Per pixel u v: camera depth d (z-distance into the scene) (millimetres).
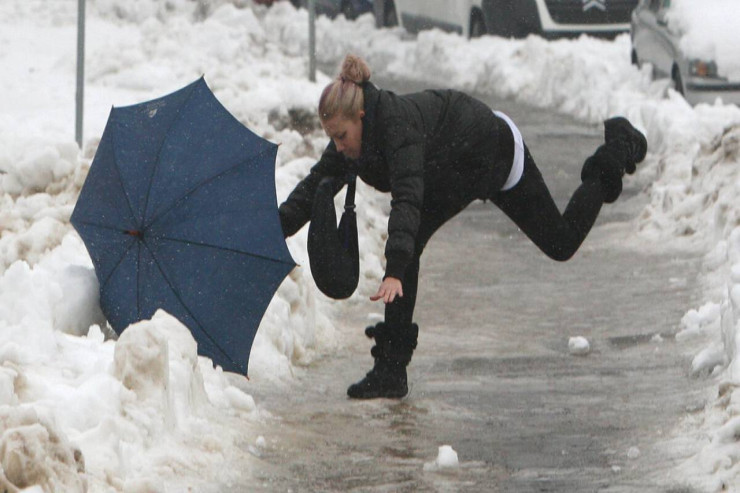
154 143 19781
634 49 67062
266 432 18781
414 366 24219
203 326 19281
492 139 20031
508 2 79000
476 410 20953
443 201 20234
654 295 29750
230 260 19344
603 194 22000
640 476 17078
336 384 22469
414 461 18016
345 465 17641
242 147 19750
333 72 76875
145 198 19531
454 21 84000
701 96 56875
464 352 25438
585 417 20344
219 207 19438
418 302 30094
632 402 21078
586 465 17766
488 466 17828
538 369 23875
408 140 19203
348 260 19219
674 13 61344
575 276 32500
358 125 19281
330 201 19094
